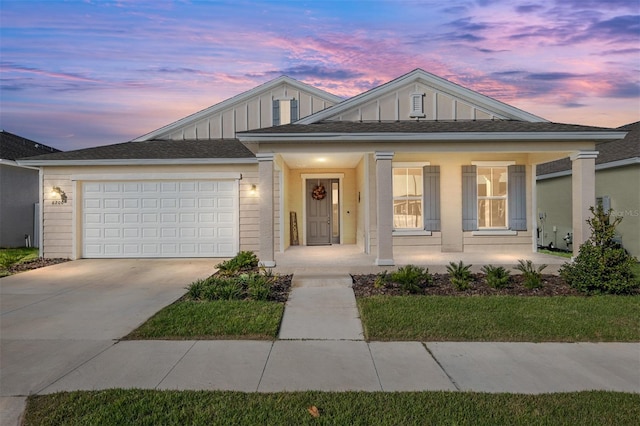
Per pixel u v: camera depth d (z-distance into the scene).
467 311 5.60
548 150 8.30
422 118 10.10
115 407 3.02
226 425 2.77
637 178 11.64
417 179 10.51
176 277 8.59
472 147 8.32
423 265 8.39
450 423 2.79
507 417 2.87
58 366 3.88
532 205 10.49
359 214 11.74
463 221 10.38
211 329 4.94
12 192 15.20
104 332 4.95
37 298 6.72
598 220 7.21
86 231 11.35
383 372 3.73
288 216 12.05
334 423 2.79
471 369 3.80
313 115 9.88
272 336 4.78
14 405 3.11
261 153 8.24
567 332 4.82
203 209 11.27
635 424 2.79
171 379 3.57
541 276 7.51
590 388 3.39
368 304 5.96
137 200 11.27
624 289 6.52
